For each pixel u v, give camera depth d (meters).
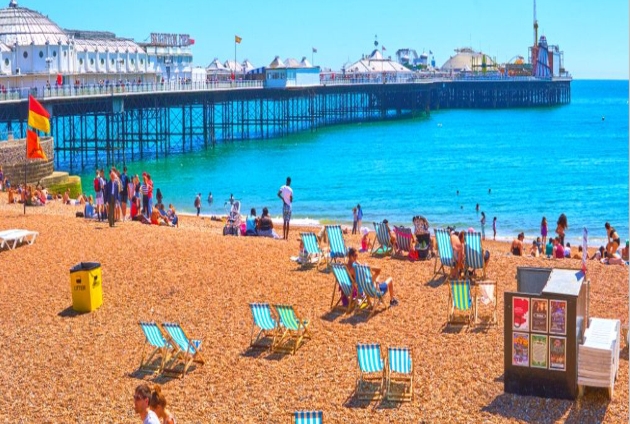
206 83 93.12
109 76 97.81
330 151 95.19
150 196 30.98
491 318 18.31
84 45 94.38
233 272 21.98
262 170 75.88
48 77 81.94
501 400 14.66
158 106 85.88
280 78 110.50
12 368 16.97
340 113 143.75
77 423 14.62
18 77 79.56
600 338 14.88
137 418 14.70
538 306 14.52
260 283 21.11
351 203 56.66
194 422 14.45
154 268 22.52
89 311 19.78
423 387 15.33
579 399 14.52
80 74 90.94
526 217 51.22
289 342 17.53
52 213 32.12
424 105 172.62
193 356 16.84
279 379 15.98
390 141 109.38
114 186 28.09
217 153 91.56
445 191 63.25
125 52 101.06
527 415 14.12
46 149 48.84
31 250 24.72
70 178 49.31
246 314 19.22
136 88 79.00
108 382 16.22
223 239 25.77
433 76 174.12
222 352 17.30
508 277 21.03
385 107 156.50
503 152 95.88
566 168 79.38
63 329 18.88
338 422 14.24
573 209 54.41
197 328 18.59
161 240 25.48
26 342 18.22
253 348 17.41
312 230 39.50
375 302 19.09
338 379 15.86
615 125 139.12
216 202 56.66
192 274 21.94
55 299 20.66
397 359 15.02
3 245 25.16
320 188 64.38
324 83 123.31
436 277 21.22
